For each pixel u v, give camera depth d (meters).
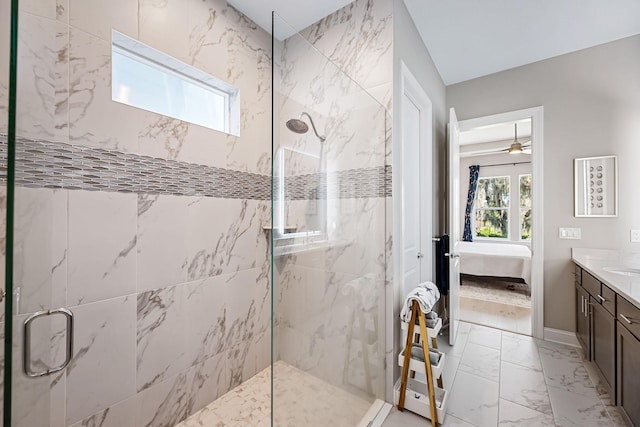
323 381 1.31
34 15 0.62
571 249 2.51
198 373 1.71
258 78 2.14
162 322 1.53
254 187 2.10
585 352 2.16
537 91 2.70
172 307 1.58
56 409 1.16
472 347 2.47
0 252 0.93
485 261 4.43
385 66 1.79
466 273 4.55
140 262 1.44
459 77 3.02
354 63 1.92
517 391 1.84
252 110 2.09
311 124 1.24
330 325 1.36
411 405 1.67
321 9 2.00
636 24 2.18
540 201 2.64
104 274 1.30
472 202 6.04
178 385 1.61
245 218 2.03
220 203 1.85
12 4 0.54
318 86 1.28
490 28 2.24
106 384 1.31
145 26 1.46
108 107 1.32
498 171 5.88
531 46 2.47
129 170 1.39
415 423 1.58
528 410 1.66
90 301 1.25
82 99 1.23
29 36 0.60
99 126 1.28
